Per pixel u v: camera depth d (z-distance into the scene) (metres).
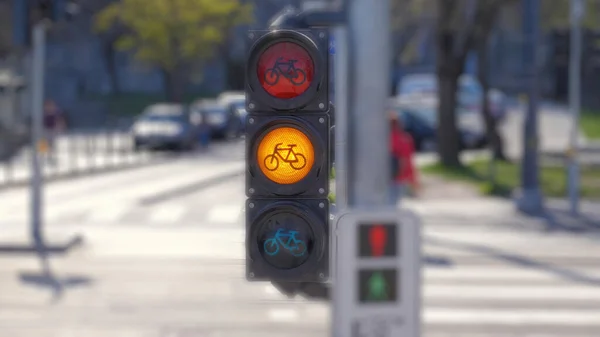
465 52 36.41
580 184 31.06
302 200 5.54
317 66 5.52
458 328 12.78
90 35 79.94
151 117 52.12
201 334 12.33
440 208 26.25
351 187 9.28
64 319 13.12
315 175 5.50
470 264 17.91
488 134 39.44
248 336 12.24
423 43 58.56
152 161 44.84
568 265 17.83
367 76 9.24
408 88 63.09
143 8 63.78
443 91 36.81
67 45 82.69
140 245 19.64
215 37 65.62
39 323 12.89
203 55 66.19
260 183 5.52
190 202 27.86
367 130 9.26
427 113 49.34
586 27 37.62
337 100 9.42
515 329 12.74
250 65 5.55
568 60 26.45
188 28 64.56
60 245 18.62
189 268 16.86
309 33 5.57
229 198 28.61
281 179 5.50
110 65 81.06
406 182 19.62
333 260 6.33
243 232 5.73
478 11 35.28
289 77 5.53
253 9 72.88
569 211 25.16
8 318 13.16
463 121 48.84
